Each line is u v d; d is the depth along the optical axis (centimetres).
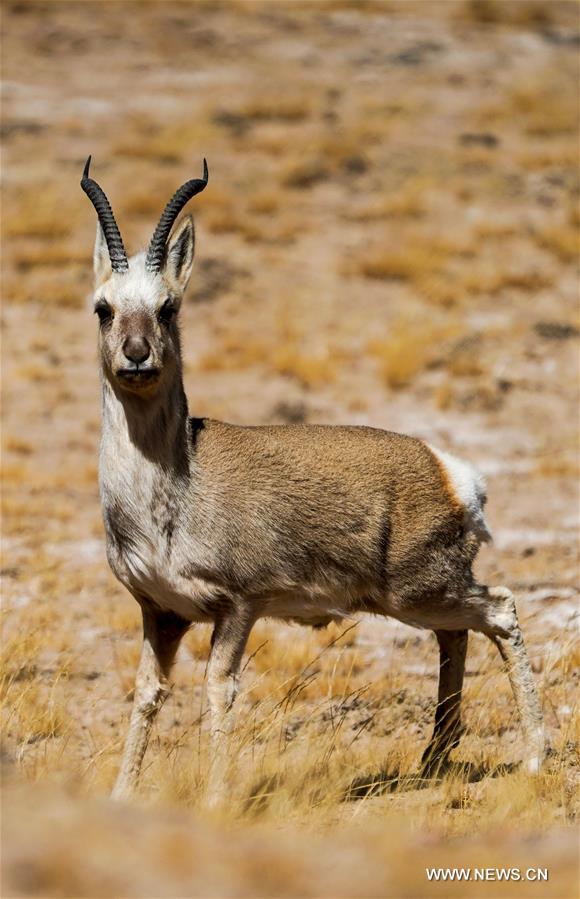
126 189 8644
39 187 8562
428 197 8875
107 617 3834
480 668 3294
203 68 11138
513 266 7875
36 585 4128
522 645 2700
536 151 9638
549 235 8138
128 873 1483
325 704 3027
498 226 8356
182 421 2484
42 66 10894
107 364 2452
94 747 2744
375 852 1689
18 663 3281
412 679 3322
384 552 2634
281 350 6725
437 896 1564
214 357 6688
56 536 4684
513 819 2230
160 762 2472
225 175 9112
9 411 6128
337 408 6234
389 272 7762
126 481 2447
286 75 11038
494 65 11419
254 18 12344
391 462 2656
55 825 1605
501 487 5328
